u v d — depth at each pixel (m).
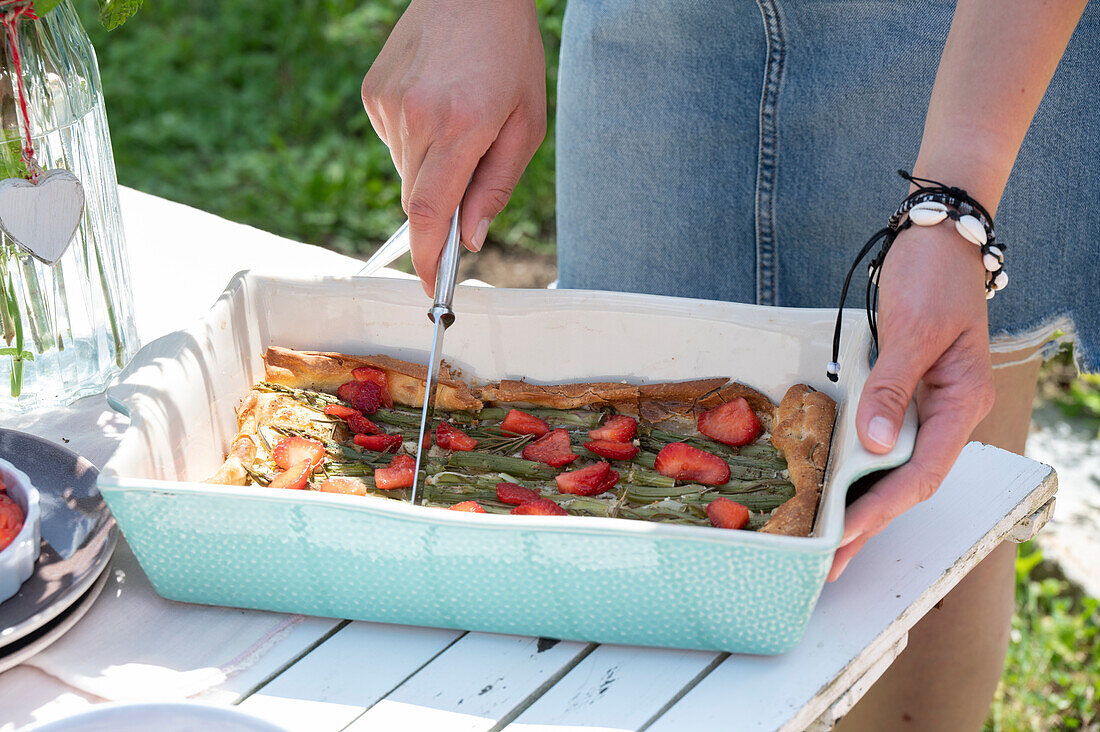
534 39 1.05
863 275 1.29
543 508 0.88
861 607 0.82
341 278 1.06
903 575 0.85
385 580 0.79
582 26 1.33
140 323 1.20
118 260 1.08
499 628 0.81
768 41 1.22
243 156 3.29
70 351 1.05
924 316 0.80
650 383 1.04
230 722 0.67
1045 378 2.43
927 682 1.31
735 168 1.30
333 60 3.65
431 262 0.99
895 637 0.82
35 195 0.92
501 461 0.97
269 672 0.78
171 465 0.90
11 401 1.03
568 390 1.03
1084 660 1.80
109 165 1.06
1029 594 1.90
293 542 0.78
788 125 1.25
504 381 1.04
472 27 1.00
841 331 0.97
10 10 0.88
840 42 1.20
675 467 0.95
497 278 2.80
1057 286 1.20
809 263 1.31
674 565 0.73
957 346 0.82
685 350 1.02
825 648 0.78
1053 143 1.14
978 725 1.38
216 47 3.72
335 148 3.32
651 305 1.01
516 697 0.76
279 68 3.66
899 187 1.22
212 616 0.84
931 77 1.17
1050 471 0.95
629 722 0.73
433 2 1.03
